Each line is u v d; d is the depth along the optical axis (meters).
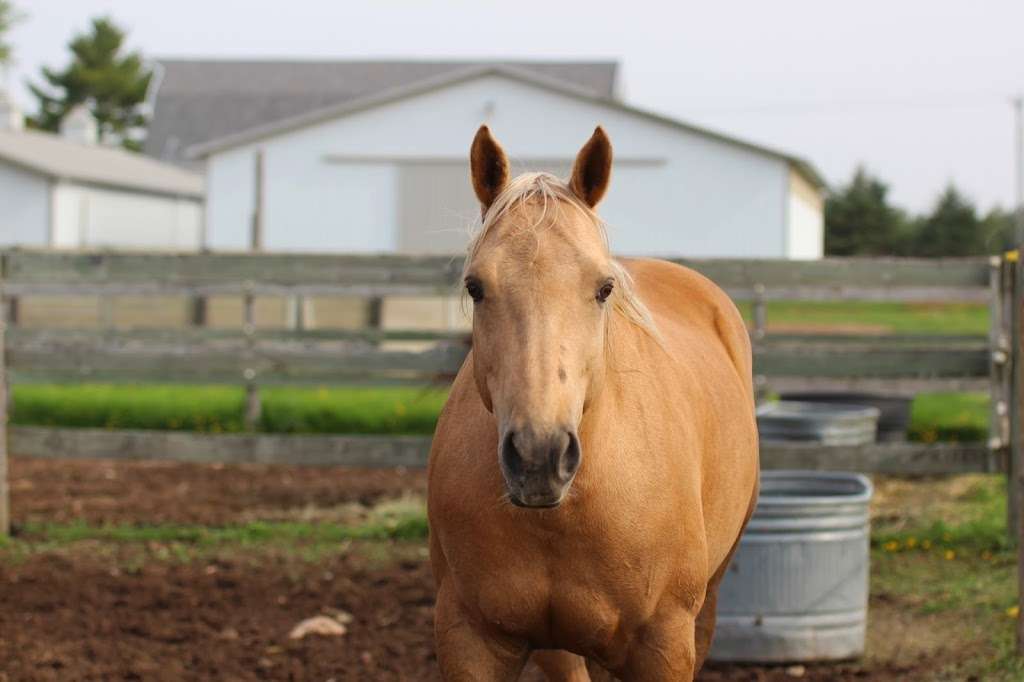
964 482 8.97
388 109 30.55
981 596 6.26
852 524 5.41
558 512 3.04
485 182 3.21
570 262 2.86
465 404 3.34
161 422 10.70
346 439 8.02
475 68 29.81
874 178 52.00
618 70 55.84
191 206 37.69
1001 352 7.48
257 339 9.17
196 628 5.88
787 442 7.65
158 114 57.94
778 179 29.28
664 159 29.59
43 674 5.24
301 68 60.25
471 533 3.15
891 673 5.25
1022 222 5.92
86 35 68.62
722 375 4.12
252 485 9.48
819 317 27.97
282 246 30.88
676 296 4.47
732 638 5.37
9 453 8.19
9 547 7.49
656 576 3.22
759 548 5.33
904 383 8.06
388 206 30.70
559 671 4.02
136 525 7.98
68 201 30.69
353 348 8.29
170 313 20.55
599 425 3.04
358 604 6.33
